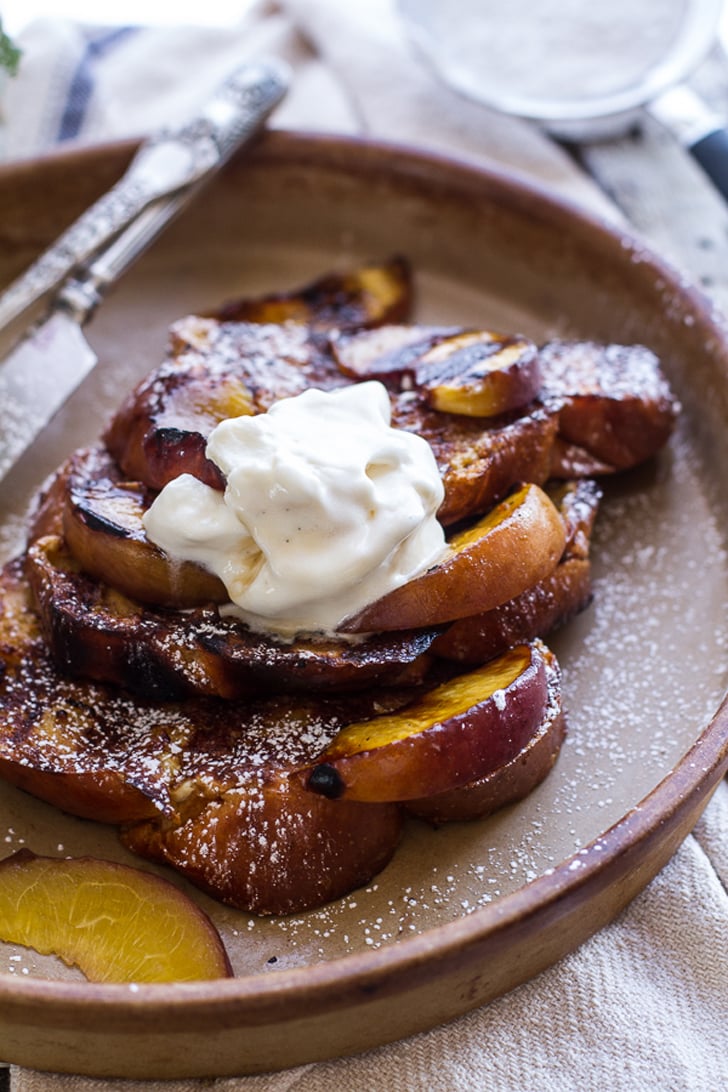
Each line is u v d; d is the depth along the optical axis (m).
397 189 0.65
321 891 0.50
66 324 0.60
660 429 0.58
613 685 0.54
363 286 0.63
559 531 0.53
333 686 0.51
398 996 0.47
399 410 0.55
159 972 0.48
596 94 0.73
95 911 0.49
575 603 0.54
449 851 0.51
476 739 0.49
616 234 0.62
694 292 0.60
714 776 0.49
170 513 0.50
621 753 0.53
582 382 0.57
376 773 0.49
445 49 0.75
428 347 0.56
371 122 0.73
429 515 0.51
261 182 0.66
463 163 0.64
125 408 0.55
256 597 0.50
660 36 0.74
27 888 0.50
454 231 0.65
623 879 0.49
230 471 0.49
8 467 0.57
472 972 0.47
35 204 0.65
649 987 0.50
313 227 0.66
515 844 0.51
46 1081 0.49
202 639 0.50
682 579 0.57
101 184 0.65
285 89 0.66
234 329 0.59
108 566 0.51
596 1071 0.49
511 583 0.51
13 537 0.58
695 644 0.55
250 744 0.50
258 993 0.45
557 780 0.52
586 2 0.75
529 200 0.63
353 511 0.49
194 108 0.74
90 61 0.73
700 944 0.51
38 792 0.51
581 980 0.50
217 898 0.50
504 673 0.51
